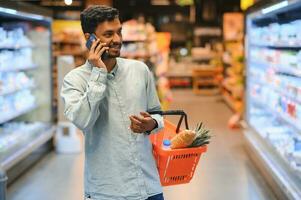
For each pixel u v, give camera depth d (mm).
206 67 16312
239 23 14594
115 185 2387
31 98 7543
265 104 6656
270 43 6180
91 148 2428
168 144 2707
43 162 6926
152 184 2457
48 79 7887
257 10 6348
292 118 5203
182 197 5363
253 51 7445
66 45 13320
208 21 19141
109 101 2395
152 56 11836
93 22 2324
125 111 2402
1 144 5984
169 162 2609
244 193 5430
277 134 5980
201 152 2658
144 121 2291
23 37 7262
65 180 6000
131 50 11883
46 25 7773
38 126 7566
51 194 5449
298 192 4188
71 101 2307
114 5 18875
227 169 6465
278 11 5758
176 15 19312
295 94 5066
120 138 2385
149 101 2574
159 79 11117
